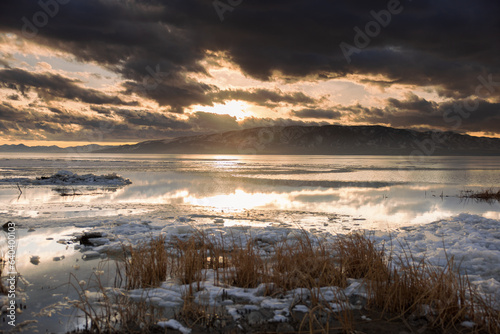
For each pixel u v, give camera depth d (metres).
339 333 4.43
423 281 5.42
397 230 11.36
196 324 4.70
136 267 6.40
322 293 5.66
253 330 4.54
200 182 31.83
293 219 13.57
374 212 15.69
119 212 14.60
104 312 5.05
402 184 31.27
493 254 7.38
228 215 14.26
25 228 11.17
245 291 5.84
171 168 60.88
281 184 30.16
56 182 28.44
